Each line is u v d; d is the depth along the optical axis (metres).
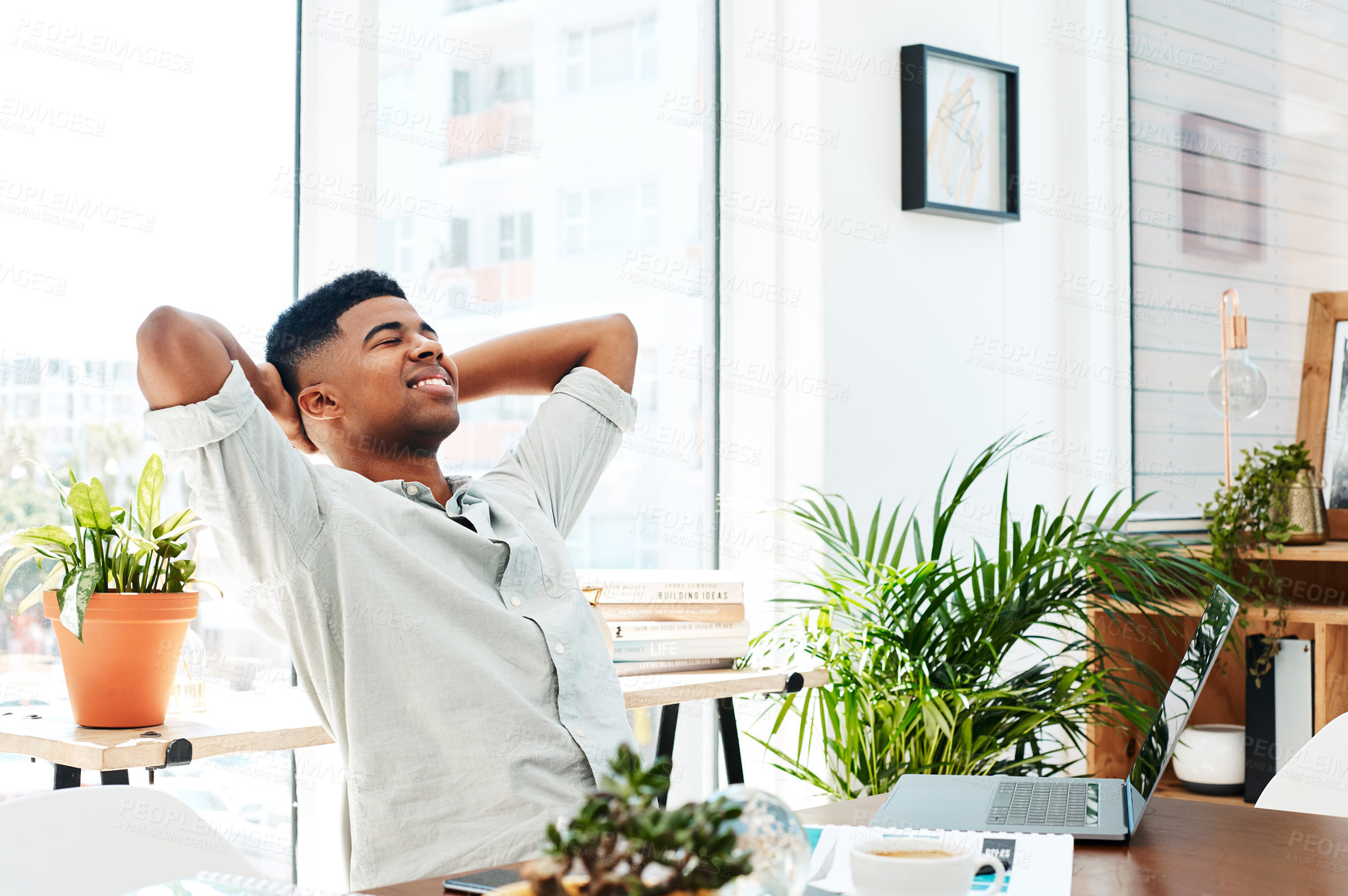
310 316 1.64
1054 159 3.18
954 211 2.83
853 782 2.43
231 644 1.90
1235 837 1.17
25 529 1.65
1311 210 3.03
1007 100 2.99
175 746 1.33
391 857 1.41
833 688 2.38
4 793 1.65
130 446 1.82
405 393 1.63
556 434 1.82
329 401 1.63
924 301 2.84
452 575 1.52
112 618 1.38
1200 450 3.22
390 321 1.65
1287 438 3.07
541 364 1.91
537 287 2.42
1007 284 3.04
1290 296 3.08
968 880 0.90
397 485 1.60
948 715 2.27
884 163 2.75
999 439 3.01
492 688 1.45
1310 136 3.04
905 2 2.79
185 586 1.51
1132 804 1.21
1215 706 2.96
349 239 2.05
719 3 2.78
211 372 1.38
